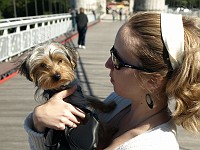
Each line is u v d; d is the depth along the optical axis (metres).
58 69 0.99
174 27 0.61
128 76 0.66
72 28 12.43
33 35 6.37
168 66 0.62
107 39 9.68
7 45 4.84
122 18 26.36
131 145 0.61
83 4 20.86
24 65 1.04
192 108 0.61
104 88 3.62
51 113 0.76
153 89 0.64
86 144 0.75
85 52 6.68
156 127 0.64
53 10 17.39
